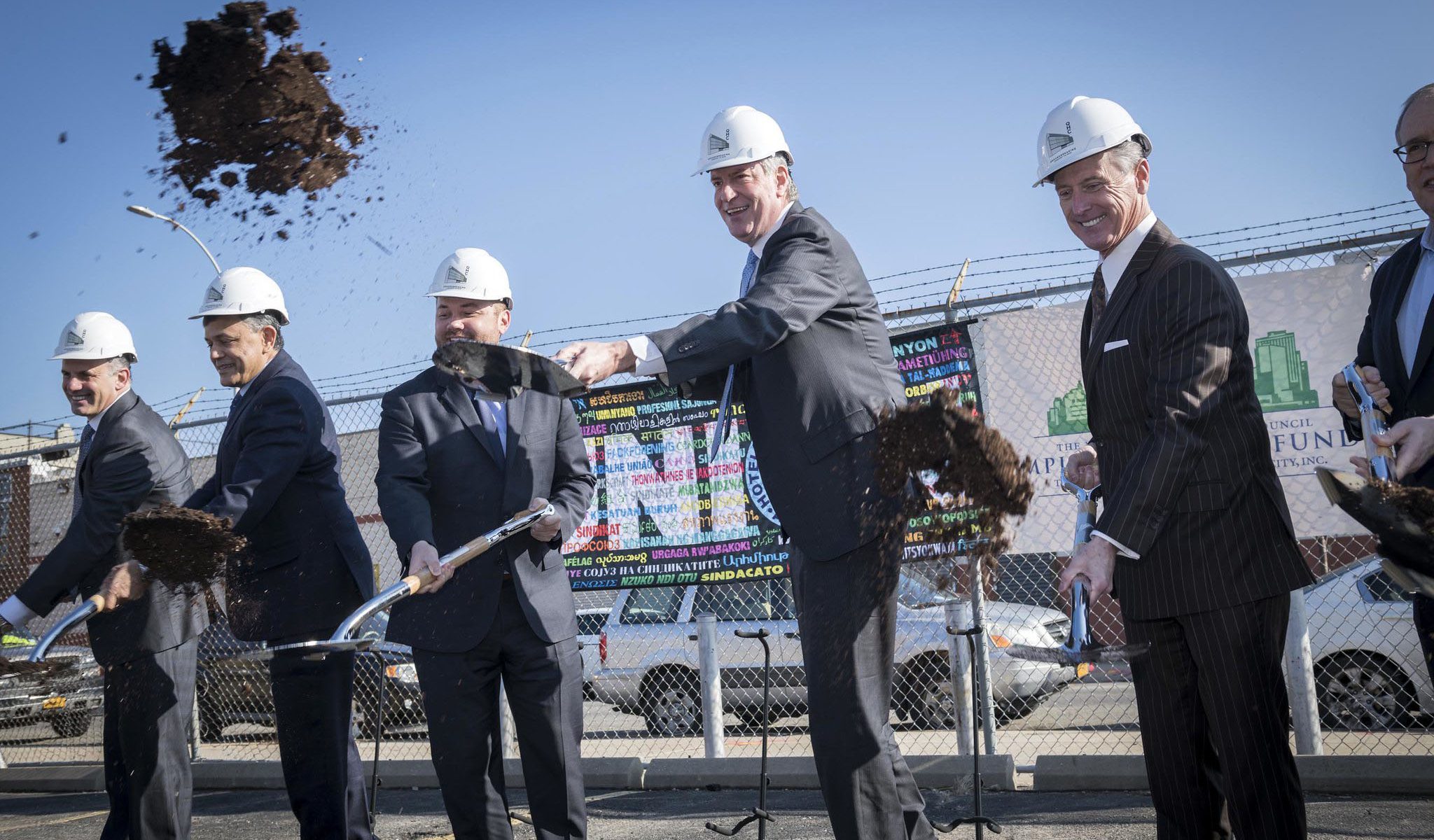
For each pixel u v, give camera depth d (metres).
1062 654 2.47
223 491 3.61
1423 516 2.28
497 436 3.72
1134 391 2.77
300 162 4.08
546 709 3.59
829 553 2.76
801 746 6.94
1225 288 2.70
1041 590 6.82
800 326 2.70
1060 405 5.73
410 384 3.81
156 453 4.12
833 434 2.78
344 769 3.79
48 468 9.00
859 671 2.73
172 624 3.93
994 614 6.67
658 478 6.52
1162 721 2.81
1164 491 2.56
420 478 3.66
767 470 2.88
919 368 6.01
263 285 4.01
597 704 10.72
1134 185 2.85
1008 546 2.66
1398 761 4.66
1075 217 2.89
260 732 7.42
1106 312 2.87
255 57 4.02
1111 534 2.55
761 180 2.99
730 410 3.01
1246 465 2.68
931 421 2.57
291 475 3.72
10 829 5.70
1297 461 5.41
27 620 3.98
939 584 2.91
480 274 3.77
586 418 6.69
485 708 3.56
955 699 5.48
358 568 3.87
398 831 5.06
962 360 5.89
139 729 3.88
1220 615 2.64
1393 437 2.59
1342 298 5.38
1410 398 2.93
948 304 6.04
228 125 4.02
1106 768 5.06
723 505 6.37
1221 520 2.65
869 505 2.74
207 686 6.05
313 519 3.81
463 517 3.64
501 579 3.57
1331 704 6.30
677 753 6.98
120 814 4.00
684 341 2.56
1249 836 2.66
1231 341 2.66
